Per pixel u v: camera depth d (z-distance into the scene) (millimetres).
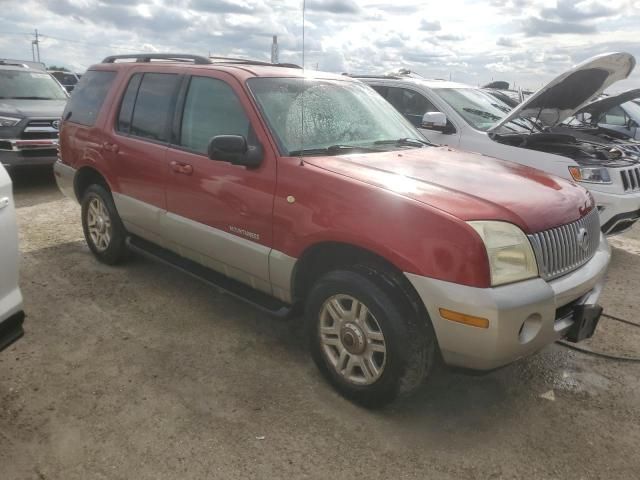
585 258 3238
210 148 3311
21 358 3510
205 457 2686
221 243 3723
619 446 2912
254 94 3650
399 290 2828
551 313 2773
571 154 5891
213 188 3713
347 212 2975
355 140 3848
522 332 2715
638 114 10164
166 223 4176
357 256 3062
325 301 3170
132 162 4445
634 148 7102
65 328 3943
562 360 3807
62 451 2686
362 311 2984
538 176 3592
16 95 9445
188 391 3225
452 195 2918
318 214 3094
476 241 2609
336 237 2992
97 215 5121
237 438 2832
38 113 8570
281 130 3516
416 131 4500
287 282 3359
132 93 4648
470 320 2586
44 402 3062
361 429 2945
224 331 3996
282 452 2744
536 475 2672
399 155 3715
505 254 2682
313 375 3443
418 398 3262
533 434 2982
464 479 2619
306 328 3330
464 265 2605
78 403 3066
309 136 3625
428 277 2670
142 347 3721
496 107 7355
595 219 3465
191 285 4801
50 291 4562
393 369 2861
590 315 3059
